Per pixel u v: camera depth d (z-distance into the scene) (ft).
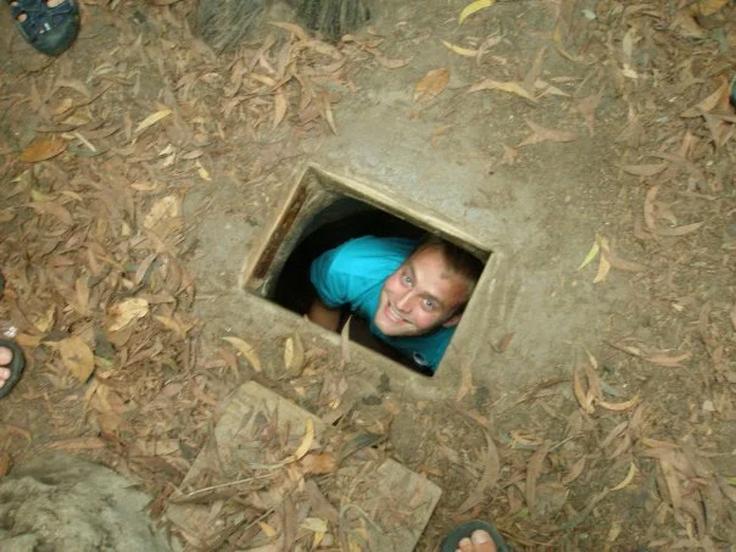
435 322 9.14
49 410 7.94
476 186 8.29
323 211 9.27
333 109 8.54
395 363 8.00
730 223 8.22
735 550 7.61
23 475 7.61
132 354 8.00
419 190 8.31
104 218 8.38
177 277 8.20
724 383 7.93
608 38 8.69
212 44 8.75
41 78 8.86
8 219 8.43
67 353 8.00
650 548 7.64
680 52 8.65
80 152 8.59
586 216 8.24
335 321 10.56
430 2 8.79
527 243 8.17
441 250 8.54
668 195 8.30
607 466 7.80
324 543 7.45
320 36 8.71
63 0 8.70
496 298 8.11
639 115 8.48
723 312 8.05
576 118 8.46
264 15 8.71
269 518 7.49
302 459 7.67
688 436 7.85
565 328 8.04
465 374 7.98
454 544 7.60
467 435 7.87
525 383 7.97
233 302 8.14
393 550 7.45
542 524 7.70
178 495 7.55
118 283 8.20
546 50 8.65
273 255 8.49
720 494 7.72
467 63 8.62
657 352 7.99
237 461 7.66
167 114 8.62
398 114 8.50
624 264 8.14
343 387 7.95
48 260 8.30
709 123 8.42
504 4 8.76
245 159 8.47
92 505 7.27
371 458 7.72
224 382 7.98
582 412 7.90
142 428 7.84
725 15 8.76
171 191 8.43
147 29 8.88
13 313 8.16
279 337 8.06
